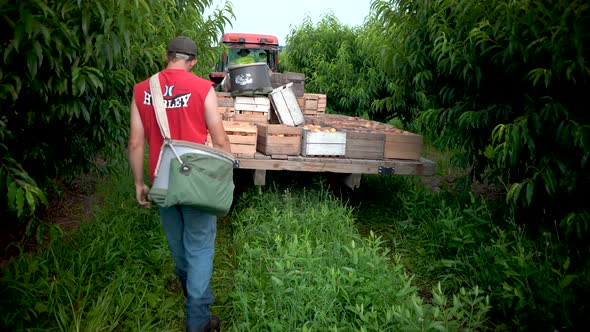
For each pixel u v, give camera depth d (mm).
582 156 3574
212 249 2766
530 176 4160
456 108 4656
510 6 3490
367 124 6598
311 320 2746
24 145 3691
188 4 5777
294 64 13125
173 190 2396
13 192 2523
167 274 3615
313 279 3053
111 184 5910
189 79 2549
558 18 3160
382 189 6387
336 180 5785
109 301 2957
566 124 3586
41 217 4859
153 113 2562
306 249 3555
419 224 4797
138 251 3740
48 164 4180
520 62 3898
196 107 2531
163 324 3029
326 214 4469
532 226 4312
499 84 4457
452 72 4742
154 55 4367
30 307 2820
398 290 3061
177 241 2750
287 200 4859
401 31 5125
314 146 4863
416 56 4918
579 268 3260
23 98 3258
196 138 2549
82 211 5137
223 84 7668
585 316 2750
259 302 2955
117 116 3781
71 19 2787
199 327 2699
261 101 6227
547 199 4152
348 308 2771
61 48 2643
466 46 4277
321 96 7852
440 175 7562
